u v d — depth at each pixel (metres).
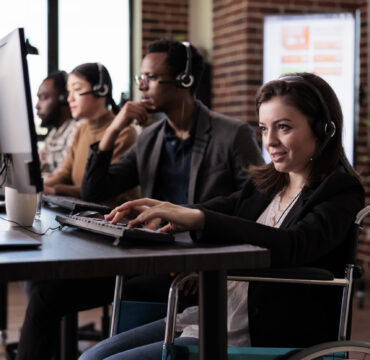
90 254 1.03
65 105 3.24
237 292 1.43
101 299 1.90
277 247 1.21
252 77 5.12
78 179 2.83
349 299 1.28
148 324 1.54
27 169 1.18
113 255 1.02
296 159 1.41
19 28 1.21
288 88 1.40
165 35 5.85
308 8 5.15
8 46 1.27
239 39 5.16
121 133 2.68
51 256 1.00
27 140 1.18
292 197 1.49
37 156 1.18
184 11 5.92
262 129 1.46
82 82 2.80
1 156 1.37
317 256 1.27
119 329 1.61
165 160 2.30
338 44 4.51
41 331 1.77
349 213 1.32
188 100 2.29
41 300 1.79
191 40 5.93
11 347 2.83
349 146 4.36
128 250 1.08
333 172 1.38
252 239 1.20
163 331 1.50
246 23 5.07
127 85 5.82
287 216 1.41
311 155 1.42
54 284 1.80
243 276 1.21
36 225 1.50
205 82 5.57
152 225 1.37
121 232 1.15
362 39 5.14
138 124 2.34
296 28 4.58
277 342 1.31
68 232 1.35
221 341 1.09
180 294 1.62
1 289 3.15
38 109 3.25
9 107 1.27
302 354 1.17
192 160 2.22
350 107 4.42
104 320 2.75
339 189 1.36
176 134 2.30
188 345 1.19
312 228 1.27
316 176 1.42
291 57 4.60
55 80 3.24
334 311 1.32
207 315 1.08
